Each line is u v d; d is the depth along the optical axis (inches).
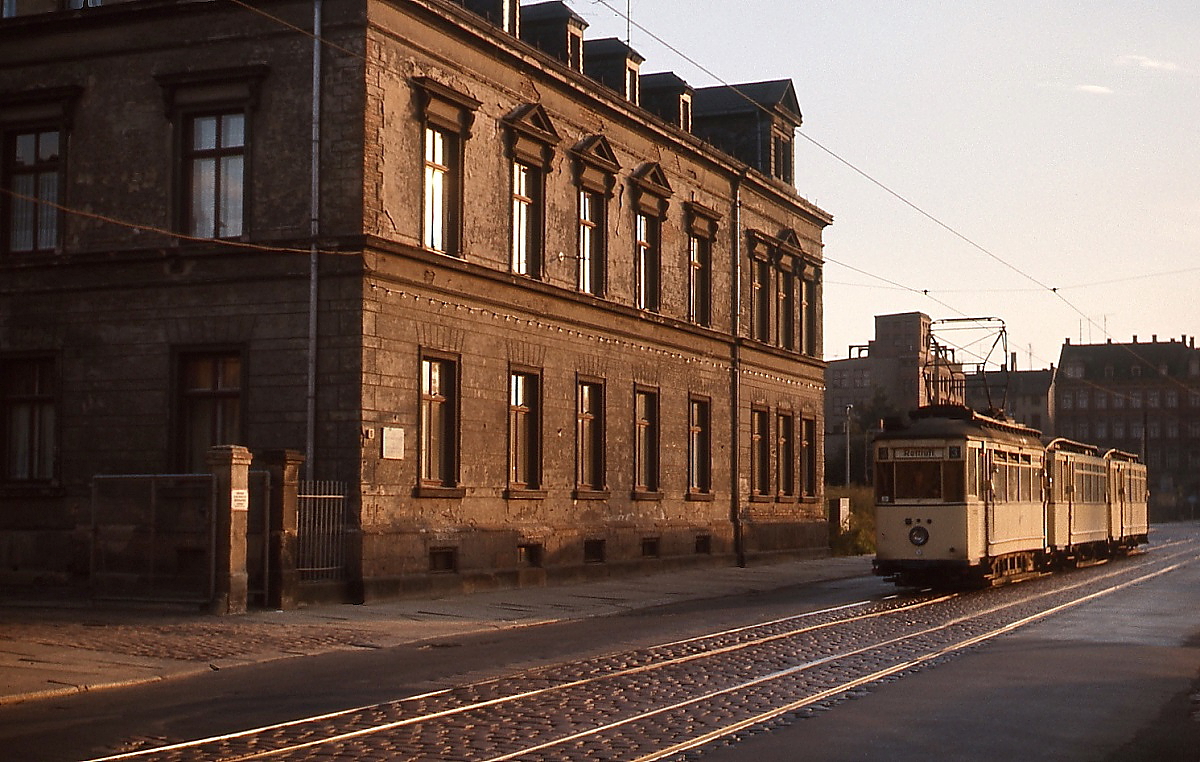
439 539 1099.3
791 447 1883.6
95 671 634.8
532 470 1256.2
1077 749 450.0
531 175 1268.5
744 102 1856.5
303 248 1023.0
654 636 828.0
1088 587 1310.3
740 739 463.5
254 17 1051.3
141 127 1080.8
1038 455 1541.6
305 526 971.9
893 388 4704.7
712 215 1625.2
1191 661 694.5
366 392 1015.0
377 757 428.5
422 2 1077.1
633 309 1432.1
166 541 924.6
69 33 1106.1
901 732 478.3
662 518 1502.2
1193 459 6476.4
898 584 1347.2
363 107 1020.5
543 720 502.9
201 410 1063.0
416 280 1074.1
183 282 1059.9
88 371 1085.8
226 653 716.0
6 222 1127.0
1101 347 6747.1
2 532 1099.9
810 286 1985.7
